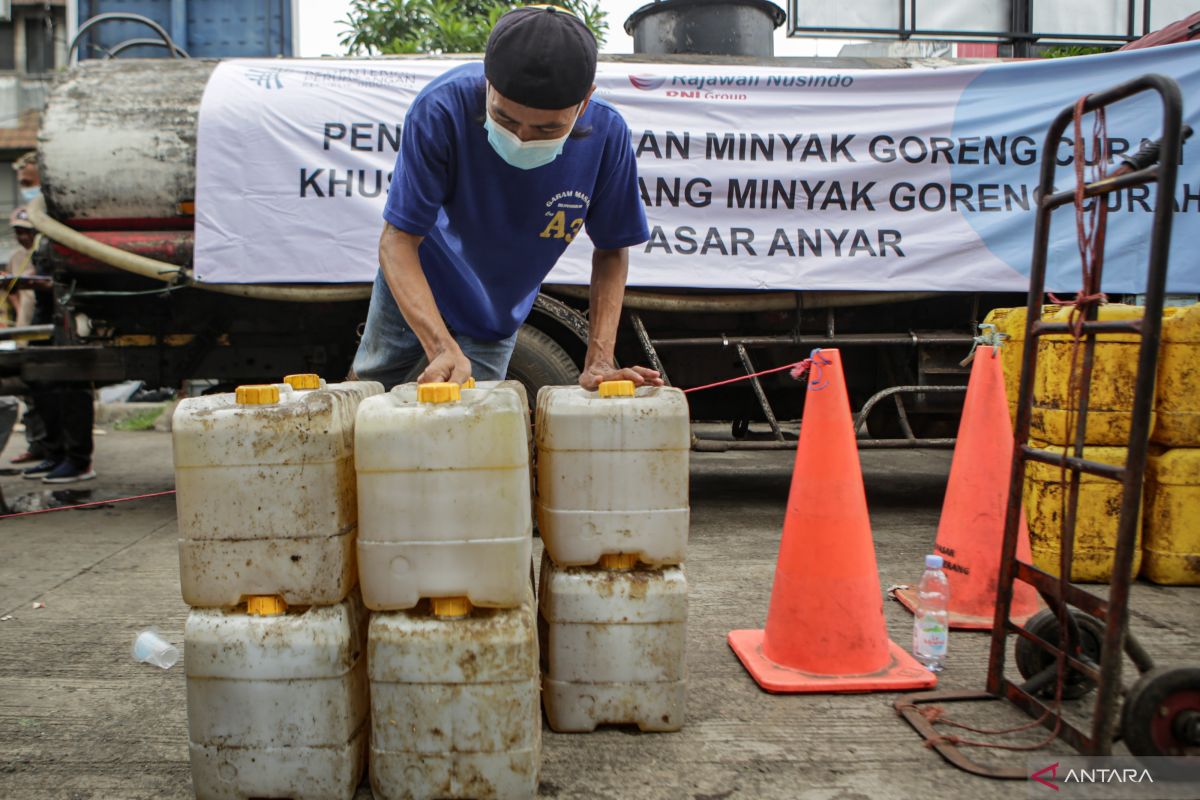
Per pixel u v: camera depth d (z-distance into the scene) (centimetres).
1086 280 202
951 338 437
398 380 277
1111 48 726
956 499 300
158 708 225
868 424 508
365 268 414
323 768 175
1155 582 336
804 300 439
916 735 208
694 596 321
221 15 1030
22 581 344
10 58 1495
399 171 212
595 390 214
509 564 171
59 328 473
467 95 208
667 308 434
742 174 429
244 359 466
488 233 231
